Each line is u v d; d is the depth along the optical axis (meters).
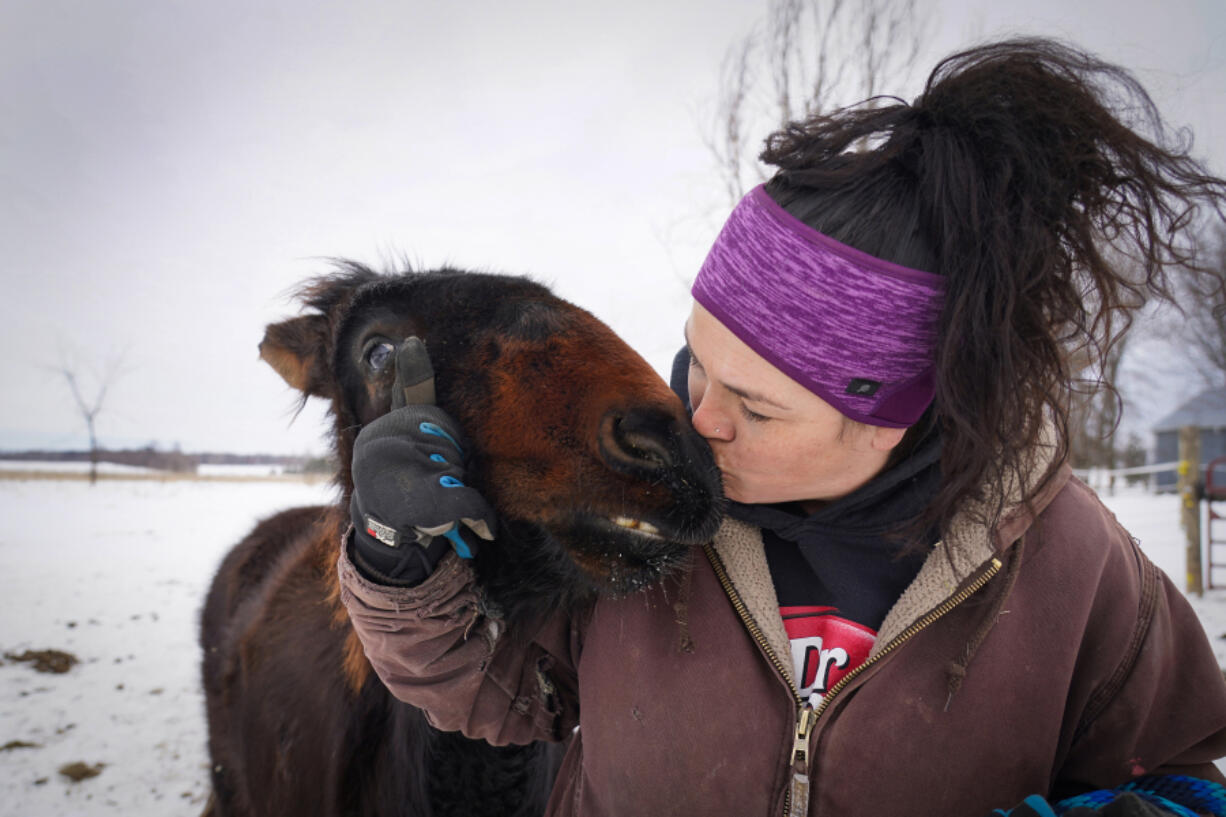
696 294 1.05
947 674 0.99
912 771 0.99
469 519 1.01
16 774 4.02
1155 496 14.91
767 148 1.07
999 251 0.85
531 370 1.21
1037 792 1.00
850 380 0.92
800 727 1.01
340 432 1.62
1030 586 1.02
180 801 3.80
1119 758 1.07
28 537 12.45
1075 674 1.06
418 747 1.49
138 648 6.28
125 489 23.17
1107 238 0.96
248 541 3.21
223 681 2.59
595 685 1.13
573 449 1.12
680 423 1.09
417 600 1.04
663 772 1.05
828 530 1.06
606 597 1.17
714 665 1.06
